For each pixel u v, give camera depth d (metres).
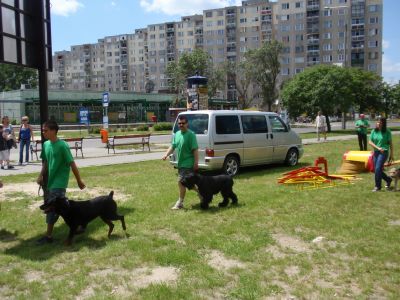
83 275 5.21
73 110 59.06
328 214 7.99
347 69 37.97
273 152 14.27
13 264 5.70
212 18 111.94
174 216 7.93
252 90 101.19
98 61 142.50
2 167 15.46
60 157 6.51
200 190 8.38
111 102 63.34
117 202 9.27
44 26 8.08
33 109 54.41
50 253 6.03
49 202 6.18
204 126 12.47
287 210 8.31
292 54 101.44
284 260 5.64
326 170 12.00
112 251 6.01
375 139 10.41
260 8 106.19
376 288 4.83
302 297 4.59
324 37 98.69
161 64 123.81
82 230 6.95
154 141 30.42
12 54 7.34
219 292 4.72
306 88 37.44
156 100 70.88
